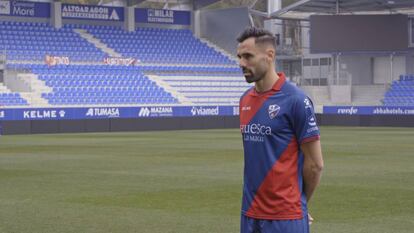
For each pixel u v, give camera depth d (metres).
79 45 48.72
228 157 23.09
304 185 5.56
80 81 46.22
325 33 52.56
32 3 48.38
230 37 53.34
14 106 41.78
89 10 50.38
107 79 47.44
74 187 15.76
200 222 11.38
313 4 51.94
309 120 5.36
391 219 11.54
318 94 52.78
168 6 54.22
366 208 12.63
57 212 12.42
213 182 16.42
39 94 44.06
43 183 16.48
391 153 24.61
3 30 46.59
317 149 5.41
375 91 51.88
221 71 52.19
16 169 19.64
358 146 28.09
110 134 39.06
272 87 5.45
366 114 49.00
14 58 45.56
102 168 19.75
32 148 27.66
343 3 52.78
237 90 51.84
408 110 47.41
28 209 12.77
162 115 44.78
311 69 56.88
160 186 15.78
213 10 54.09
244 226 5.60
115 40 50.53
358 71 54.44
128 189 15.33
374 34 52.34
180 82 49.97
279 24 56.94
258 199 5.48
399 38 52.31
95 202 13.55
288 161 5.43
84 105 44.50
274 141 5.42
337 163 20.89
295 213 5.42
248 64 5.39
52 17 49.00
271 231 5.43
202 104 49.03
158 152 25.33
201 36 54.59
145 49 51.03
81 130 42.00
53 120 41.12
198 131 42.62
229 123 47.38
